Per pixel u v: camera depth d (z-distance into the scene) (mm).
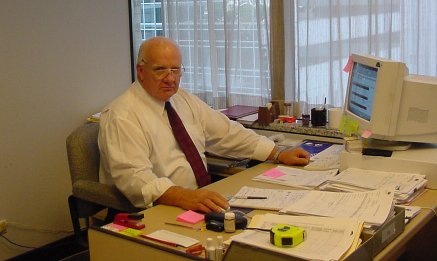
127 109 2203
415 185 1802
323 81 2875
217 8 3201
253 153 2420
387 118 1960
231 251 1309
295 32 2918
